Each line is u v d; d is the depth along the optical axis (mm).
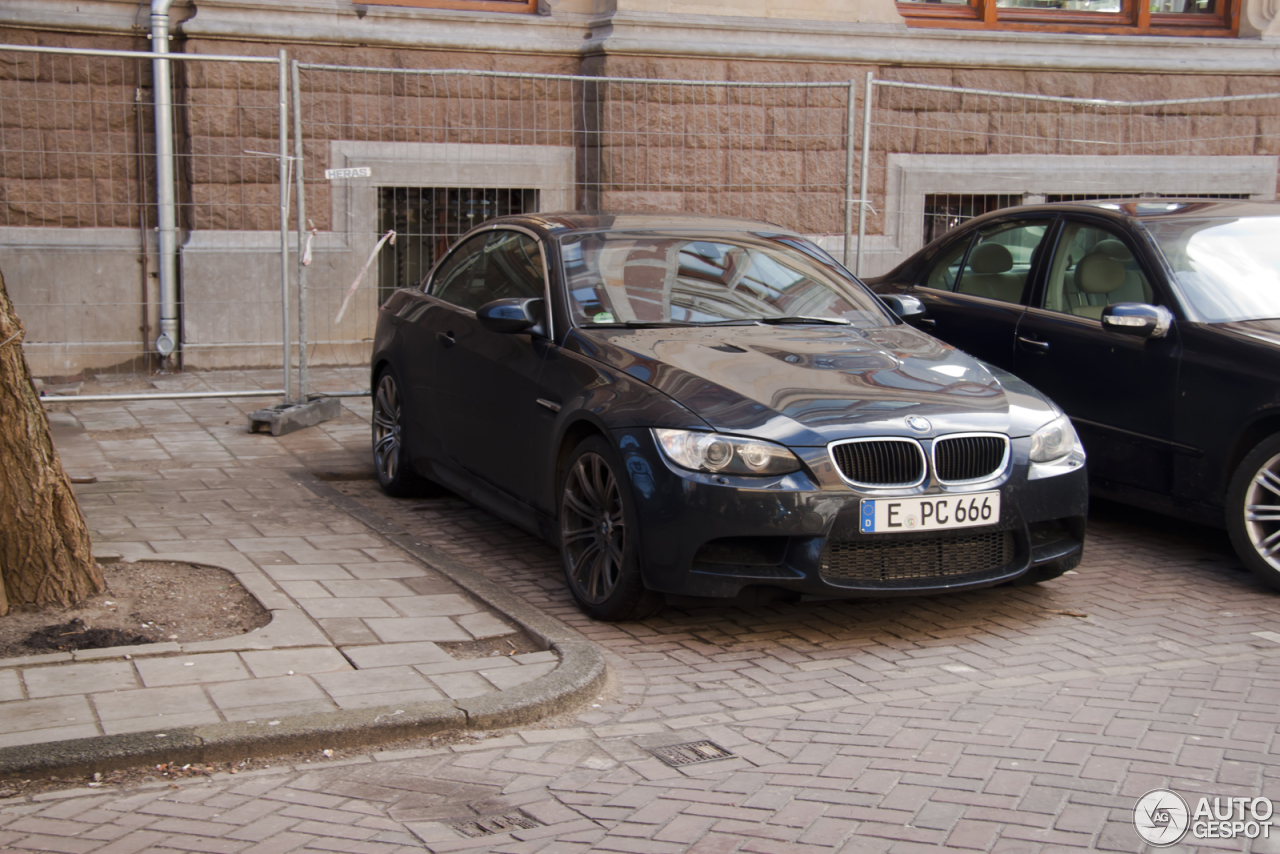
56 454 4680
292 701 3924
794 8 11992
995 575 4832
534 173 11555
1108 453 6223
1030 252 6945
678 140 11586
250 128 10625
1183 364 5816
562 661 4332
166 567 5266
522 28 11383
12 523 4570
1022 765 3670
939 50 12477
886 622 5062
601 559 5000
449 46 11141
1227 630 4984
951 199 12984
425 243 11430
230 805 3371
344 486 7262
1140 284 6234
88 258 10461
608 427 4820
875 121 12383
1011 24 13055
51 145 10328
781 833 3232
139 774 3535
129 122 10516
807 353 5219
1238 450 5633
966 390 5051
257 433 8406
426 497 7023
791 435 4578
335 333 11062
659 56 11445
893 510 4590
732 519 4512
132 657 4258
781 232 6480
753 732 3938
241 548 5625
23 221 10328
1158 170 13523
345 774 3592
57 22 10148
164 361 10664
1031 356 6641
